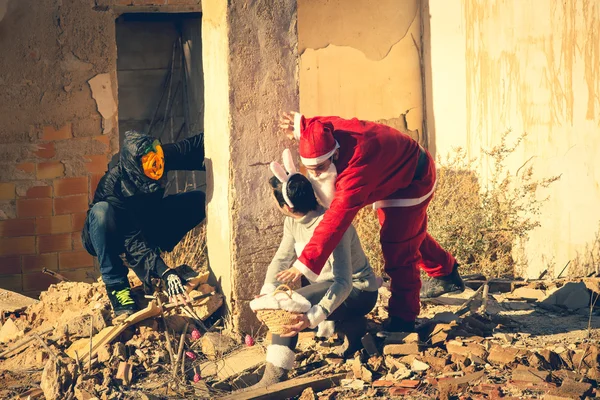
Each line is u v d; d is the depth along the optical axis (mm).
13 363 5059
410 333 4883
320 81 9102
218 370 4836
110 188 5418
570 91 6688
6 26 7957
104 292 5711
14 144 8102
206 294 5422
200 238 7422
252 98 5141
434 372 4555
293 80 5207
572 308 5707
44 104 8156
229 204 5199
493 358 4648
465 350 4734
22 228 8211
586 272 6500
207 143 5598
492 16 7941
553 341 5031
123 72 11039
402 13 9266
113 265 5398
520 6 7422
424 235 5051
